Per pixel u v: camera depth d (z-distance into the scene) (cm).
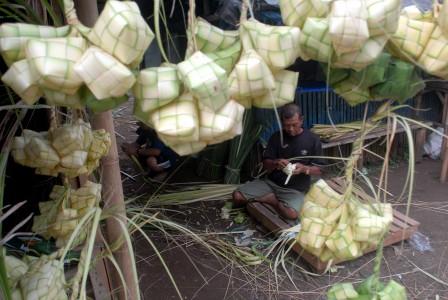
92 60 43
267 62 51
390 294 67
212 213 324
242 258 253
